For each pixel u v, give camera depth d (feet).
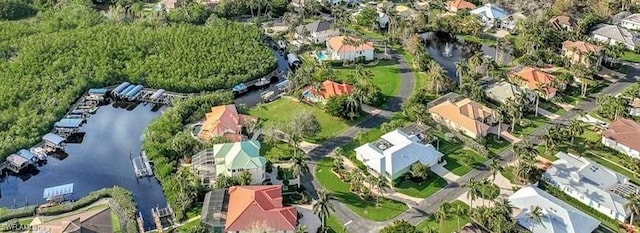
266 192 547.90
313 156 633.20
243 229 513.04
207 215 527.81
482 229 502.38
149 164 633.20
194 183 577.84
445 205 535.60
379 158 596.29
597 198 548.31
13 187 613.52
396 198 565.94
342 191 576.61
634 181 589.32
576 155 626.23
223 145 618.85
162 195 591.78
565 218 513.04
